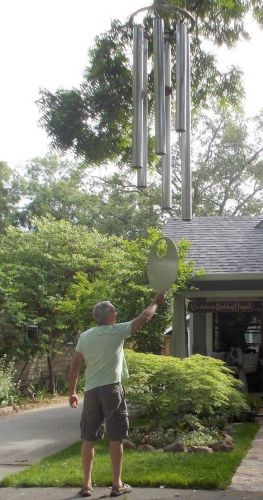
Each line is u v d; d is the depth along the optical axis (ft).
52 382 56.65
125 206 109.50
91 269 56.65
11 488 20.35
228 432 29.14
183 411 28.43
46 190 103.91
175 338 41.01
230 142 113.09
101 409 19.12
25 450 27.50
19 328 51.75
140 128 21.67
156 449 25.68
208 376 28.43
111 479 20.29
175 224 51.67
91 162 33.73
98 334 19.07
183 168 22.12
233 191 115.75
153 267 18.94
